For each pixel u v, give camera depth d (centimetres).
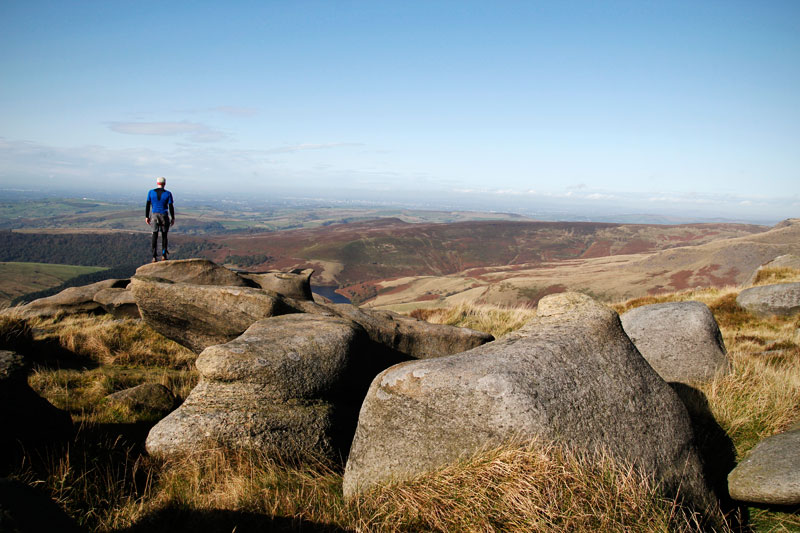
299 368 520
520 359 408
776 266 2152
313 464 482
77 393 636
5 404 406
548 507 320
